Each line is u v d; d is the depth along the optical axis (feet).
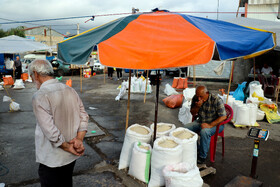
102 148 13.28
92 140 14.56
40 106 5.60
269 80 31.32
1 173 10.41
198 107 12.13
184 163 8.32
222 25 9.23
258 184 9.15
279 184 10.02
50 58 61.67
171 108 23.24
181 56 6.62
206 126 10.91
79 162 11.51
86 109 22.98
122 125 17.80
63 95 6.11
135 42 7.45
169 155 8.38
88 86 39.06
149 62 6.79
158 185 8.66
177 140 9.25
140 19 9.16
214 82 43.62
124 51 7.05
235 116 17.85
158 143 9.21
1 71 45.73
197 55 6.69
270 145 14.25
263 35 8.39
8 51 28.71
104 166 11.08
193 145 9.53
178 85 35.94
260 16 38.73
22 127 17.16
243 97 24.23
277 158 12.51
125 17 9.62
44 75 6.09
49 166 6.09
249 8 39.42
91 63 56.18
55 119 5.96
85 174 10.37
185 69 47.14
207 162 11.87
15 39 34.58
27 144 13.92
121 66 6.98
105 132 16.14
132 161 9.70
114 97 29.12
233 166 11.51
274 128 17.40
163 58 6.72
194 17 9.62
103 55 7.16
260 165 11.69
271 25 24.20
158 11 10.91
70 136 6.29
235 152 13.17
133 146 10.19
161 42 7.27
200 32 7.72
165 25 8.50
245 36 8.20
